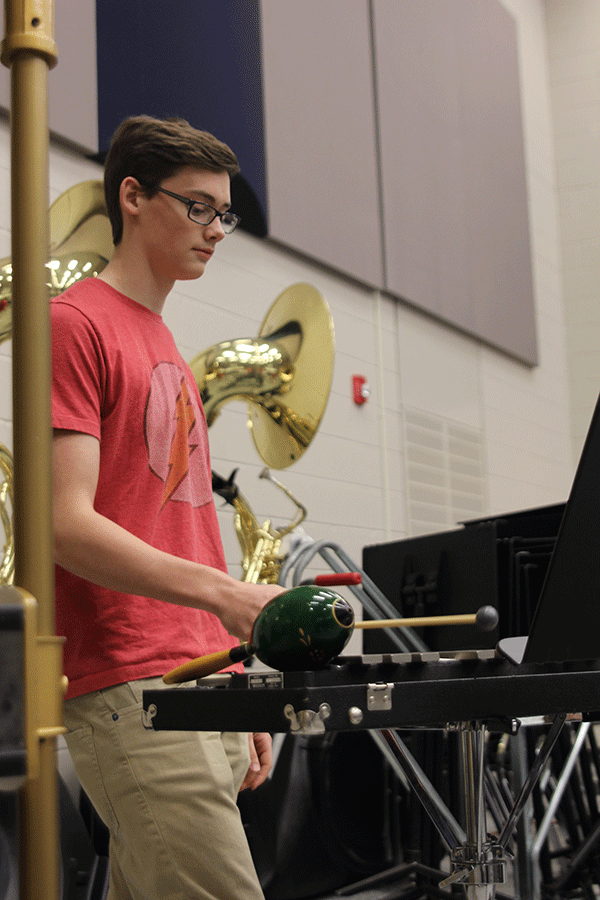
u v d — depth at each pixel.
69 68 3.43
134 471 1.47
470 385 6.30
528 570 2.19
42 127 0.64
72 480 1.33
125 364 1.47
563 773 2.39
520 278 7.08
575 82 8.18
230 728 0.92
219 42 4.21
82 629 1.43
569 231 8.07
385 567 2.63
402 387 5.50
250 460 4.21
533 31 8.04
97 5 3.61
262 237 4.49
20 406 0.62
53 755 0.56
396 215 5.57
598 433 1.00
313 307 2.74
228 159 1.63
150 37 3.84
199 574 1.26
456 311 6.11
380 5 5.64
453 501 5.89
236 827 1.40
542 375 7.45
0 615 0.52
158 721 1.02
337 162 5.05
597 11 8.19
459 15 6.58
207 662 1.07
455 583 2.35
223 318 4.20
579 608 1.04
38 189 0.63
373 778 3.24
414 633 2.41
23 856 0.56
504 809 2.56
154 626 1.45
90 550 1.28
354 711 0.86
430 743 2.80
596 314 7.91
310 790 3.04
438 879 2.75
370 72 5.48
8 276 2.26
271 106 4.55
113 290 1.57
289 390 2.73
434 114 6.13
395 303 5.56
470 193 6.48
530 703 1.03
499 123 7.02
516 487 6.77
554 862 3.53
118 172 1.62
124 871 1.45
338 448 4.86
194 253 1.61
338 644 1.01
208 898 1.36
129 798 1.38
